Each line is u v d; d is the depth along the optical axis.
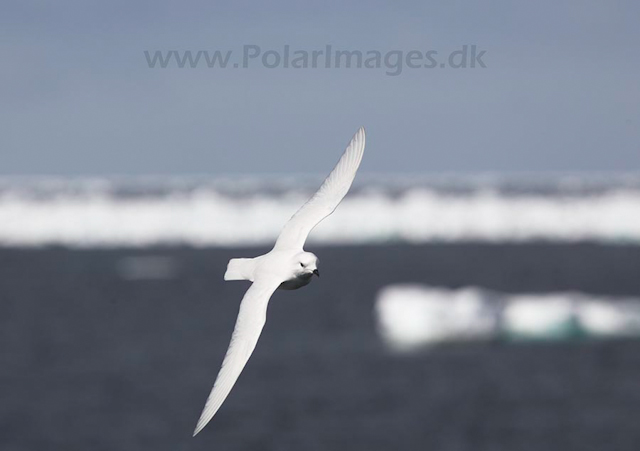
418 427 48.28
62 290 118.56
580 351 63.62
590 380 56.75
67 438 48.28
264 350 70.44
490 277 126.81
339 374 60.41
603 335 66.62
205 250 186.75
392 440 46.16
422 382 57.38
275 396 55.25
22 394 57.78
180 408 53.53
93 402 55.41
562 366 59.97
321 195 17.77
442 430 47.78
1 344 76.38
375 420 49.66
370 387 56.59
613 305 68.00
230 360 15.34
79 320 90.44
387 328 68.31
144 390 58.25
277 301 102.50
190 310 97.00
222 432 48.44
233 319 89.62
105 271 144.50
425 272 135.88
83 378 62.16
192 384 59.81
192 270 144.38
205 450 45.59
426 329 65.75
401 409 51.66
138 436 48.25
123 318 91.38
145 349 73.06
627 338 65.81
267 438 47.03
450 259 158.12
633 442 45.34
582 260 151.00
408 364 61.97
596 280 120.38
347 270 141.50
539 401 52.66
